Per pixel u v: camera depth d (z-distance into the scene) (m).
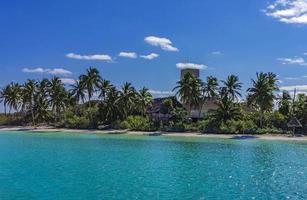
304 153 51.62
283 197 25.17
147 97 106.69
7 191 26.03
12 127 114.12
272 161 43.31
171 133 86.50
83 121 103.56
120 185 28.41
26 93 121.38
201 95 98.50
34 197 24.41
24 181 29.66
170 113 103.00
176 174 33.72
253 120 90.19
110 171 34.97
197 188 27.69
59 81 121.19
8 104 131.75
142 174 33.44
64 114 116.50
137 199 24.19
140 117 100.50
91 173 33.75
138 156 46.69
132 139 73.50
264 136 79.56
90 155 47.25
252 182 30.30
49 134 88.00
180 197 24.86
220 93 97.44
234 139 74.06
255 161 43.12
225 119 87.81
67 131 96.44
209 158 45.34
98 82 109.12
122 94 103.31
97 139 73.44
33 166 37.75
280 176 33.31
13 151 51.47
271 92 86.50
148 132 90.00
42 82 121.75
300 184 29.64
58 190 26.44
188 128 89.38
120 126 97.38
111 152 50.88
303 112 87.69
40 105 119.94
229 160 43.78
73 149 54.56
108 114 102.62
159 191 26.52
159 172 34.66
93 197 24.55
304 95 92.94
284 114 93.50
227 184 29.39
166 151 52.78
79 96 112.81
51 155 47.03
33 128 108.75
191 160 43.44
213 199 24.42
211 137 77.88
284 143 67.00
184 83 97.38
